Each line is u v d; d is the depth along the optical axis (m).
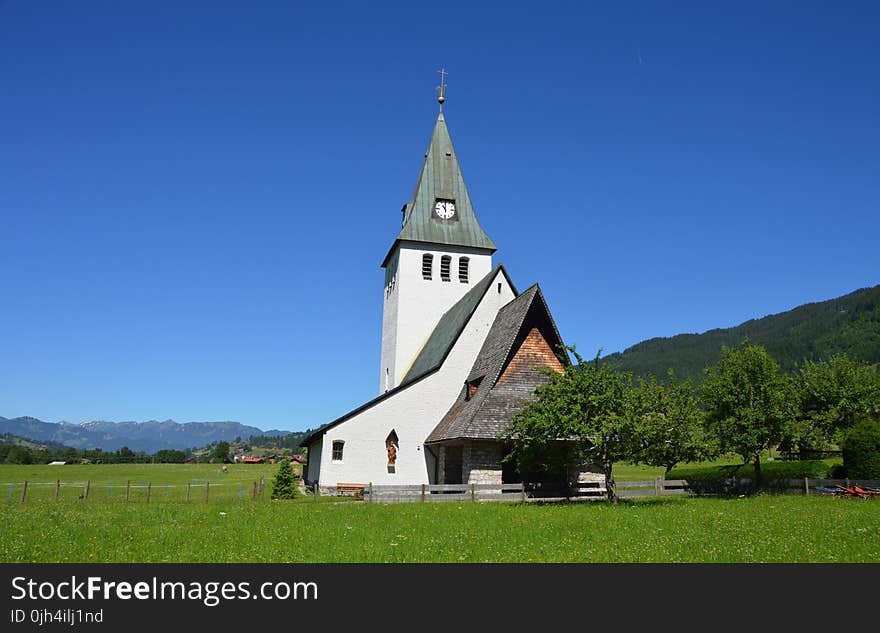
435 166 52.34
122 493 39.28
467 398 35.03
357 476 35.34
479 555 13.94
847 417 36.16
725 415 34.34
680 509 23.69
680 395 33.88
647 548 14.65
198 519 21.25
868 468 32.09
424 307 49.06
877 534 16.72
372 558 13.67
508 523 19.30
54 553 14.63
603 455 26.53
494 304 38.81
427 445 36.31
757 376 33.97
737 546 14.89
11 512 24.39
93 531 18.11
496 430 30.06
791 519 20.08
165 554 14.38
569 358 27.48
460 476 33.25
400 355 48.19
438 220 50.91
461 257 50.44
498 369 32.12
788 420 33.59
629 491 31.62
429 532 17.42
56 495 33.41
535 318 33.81
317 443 38.81
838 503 26.41
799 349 184.12
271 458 131.38
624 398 25.86
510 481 33.03
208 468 88.50
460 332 37.97
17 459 121.12
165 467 92.50
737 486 33.06
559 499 28.78
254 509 25.30
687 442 31.64
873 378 37.78
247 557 13.90
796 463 37.12
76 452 137.00
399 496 29.02
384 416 36.25
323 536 16.75
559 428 25.05
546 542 15.59
